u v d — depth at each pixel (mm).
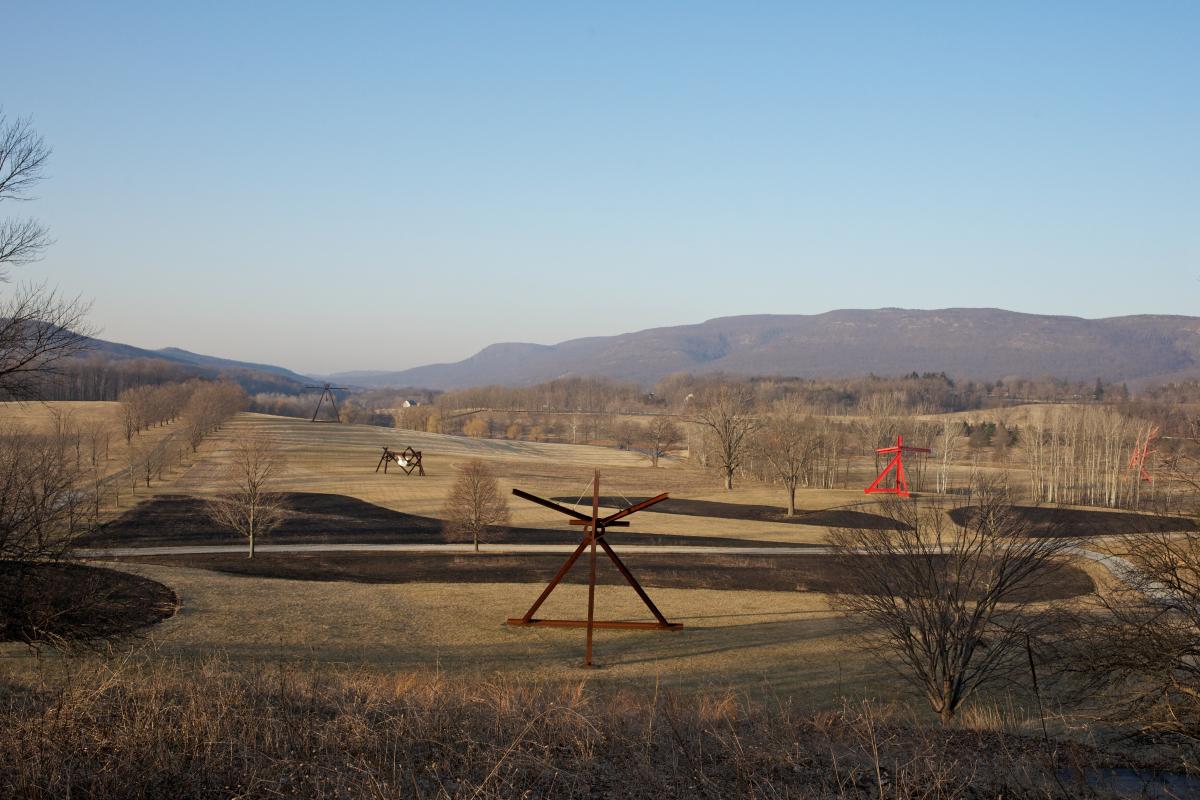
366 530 57625
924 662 22266
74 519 26094
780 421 89688
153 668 15250
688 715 12867
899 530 25594
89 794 7734
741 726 12539
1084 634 15984
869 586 24344
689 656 29500
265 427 132125
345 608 35312
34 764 8086
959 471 101562
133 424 103625
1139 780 10359
